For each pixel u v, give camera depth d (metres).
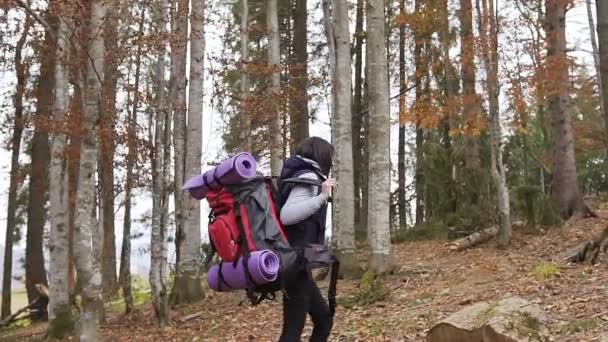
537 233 14.27
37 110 16.41
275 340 8.83
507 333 5.53
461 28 16.47
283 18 25.19
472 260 12.70
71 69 11.12
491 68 13.73
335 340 7.73
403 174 26.81
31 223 18.52
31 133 20.09
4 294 19.59
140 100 13.96
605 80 10.33
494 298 8.64
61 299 12.83
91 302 8.36
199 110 14.37
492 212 16.66
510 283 9.48
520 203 14.84
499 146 13.87
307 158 4.08
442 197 18.88
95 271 8.46
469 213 17.12
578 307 7.07
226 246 3.88
